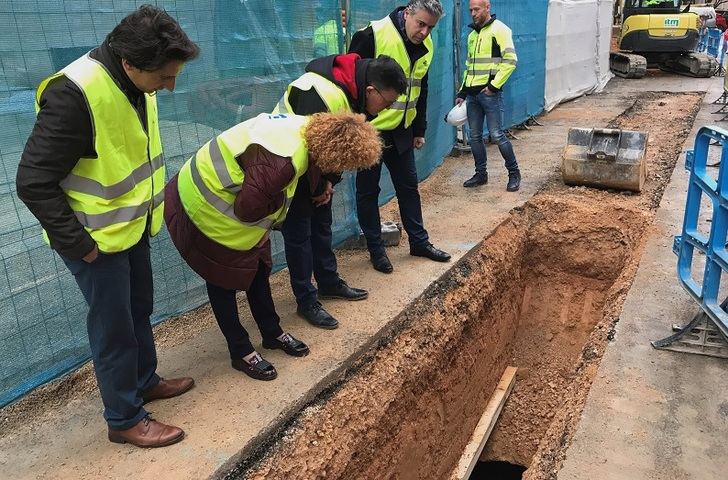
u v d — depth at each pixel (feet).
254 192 8.66
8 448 9.09
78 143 6.92
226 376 10.69
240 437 9.11
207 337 12.12
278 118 9.20
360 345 11.71
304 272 12.01
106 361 8.23
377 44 12.89
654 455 9.23
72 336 10.74
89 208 7.44
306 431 9.84
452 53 25.31
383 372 11.93
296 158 8.75
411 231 15.56
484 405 17.92
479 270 16.49
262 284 10.64
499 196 21.29
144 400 9.95
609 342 12.33
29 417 9.82
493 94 20.67
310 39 14.58
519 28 30.14
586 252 19.63
